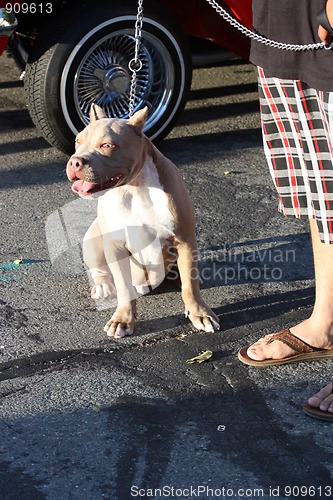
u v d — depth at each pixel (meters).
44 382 3.04
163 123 5.14
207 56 6.04
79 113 4.85
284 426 2.80
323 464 2.62
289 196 3.07
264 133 3.03
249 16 4.73
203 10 5.21
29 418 2.83
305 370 3.12
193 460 2.63
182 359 3.20
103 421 2.82
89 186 2.80
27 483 2.53
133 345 3.29
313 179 2.84
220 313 3.52
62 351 3.24
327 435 2.76
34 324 3.43
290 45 2.65
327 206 2.84
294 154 2.97
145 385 3.03
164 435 2.75
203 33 5.32
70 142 4.93
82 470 2.58
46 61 4.65
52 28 4.66
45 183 4.76
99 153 2.81
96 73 4.87
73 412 2.87
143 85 5.06
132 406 2.91
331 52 2.56
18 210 4.42
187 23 5.32
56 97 4.71
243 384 3.04
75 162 2.76
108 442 2.71
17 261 3.90
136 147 2.89
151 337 3.35
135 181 3.05
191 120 5.76
